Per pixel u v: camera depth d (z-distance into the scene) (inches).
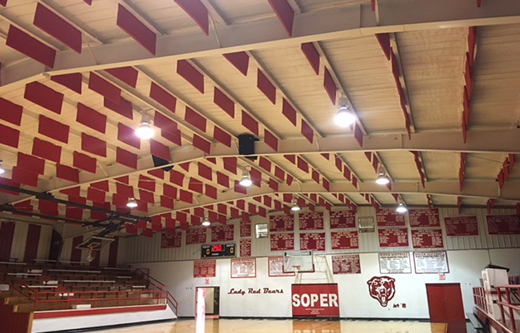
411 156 387.9
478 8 147.6
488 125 284.2
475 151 291.7
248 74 239.9
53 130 292.0
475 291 560.4
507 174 368.8
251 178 453.1
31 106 272.7
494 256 602.9
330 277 681.0
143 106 285.9
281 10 163.6
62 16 180.7
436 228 644.1
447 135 302.0
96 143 334.6
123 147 367.9
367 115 285.3
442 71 219.5
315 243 703.7
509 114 265.0
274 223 741.3
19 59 212.4
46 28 169.5
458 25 152.1
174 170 441.4
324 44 202.8
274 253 725.9
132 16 177.8
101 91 229.6
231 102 267.9
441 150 301.4
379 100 261.4
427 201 614.5
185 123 313.4
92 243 703.7
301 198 642.8
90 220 685.3
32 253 702.5
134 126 320.2
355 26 165.2
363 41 199.3
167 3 175.6
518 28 174.9
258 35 179.5
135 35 178.2
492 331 368.8
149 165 390.6
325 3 169.8
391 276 647.8
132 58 193.0
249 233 754.8
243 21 183.3
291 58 219.8
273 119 309.7
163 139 352.5
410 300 629.0
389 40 184.5
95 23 187.6
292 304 690.2
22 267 665.6
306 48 194.5
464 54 202.8
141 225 658.8
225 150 355.6
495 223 615.5
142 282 792.3
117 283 750.5
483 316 447.8
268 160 411.8
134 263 834.8
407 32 185.8
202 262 776.3
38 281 631.2
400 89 235.3
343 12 169.2
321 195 633.6
